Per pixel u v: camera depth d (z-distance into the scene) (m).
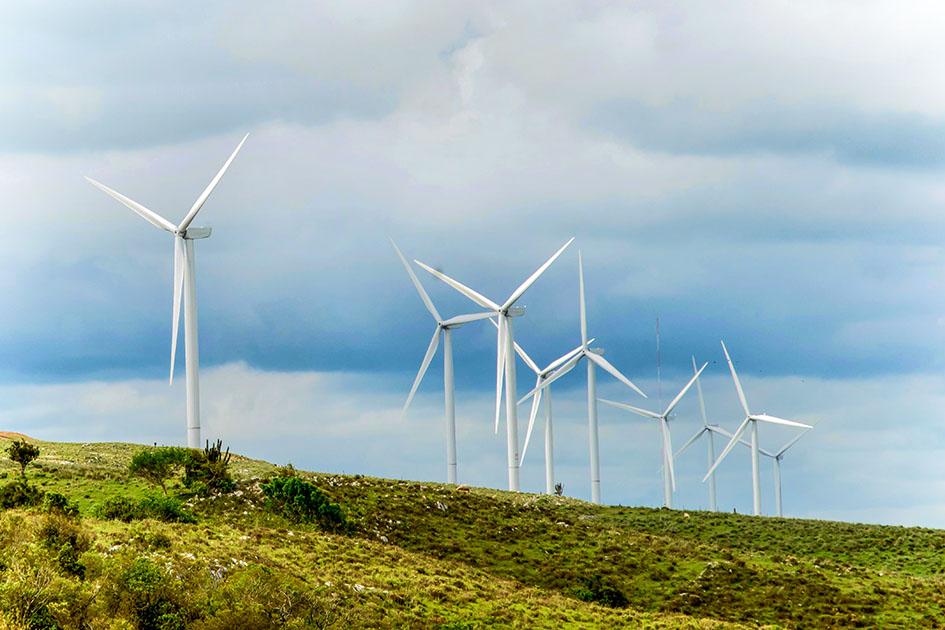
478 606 100.38
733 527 158.00
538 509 154.12
